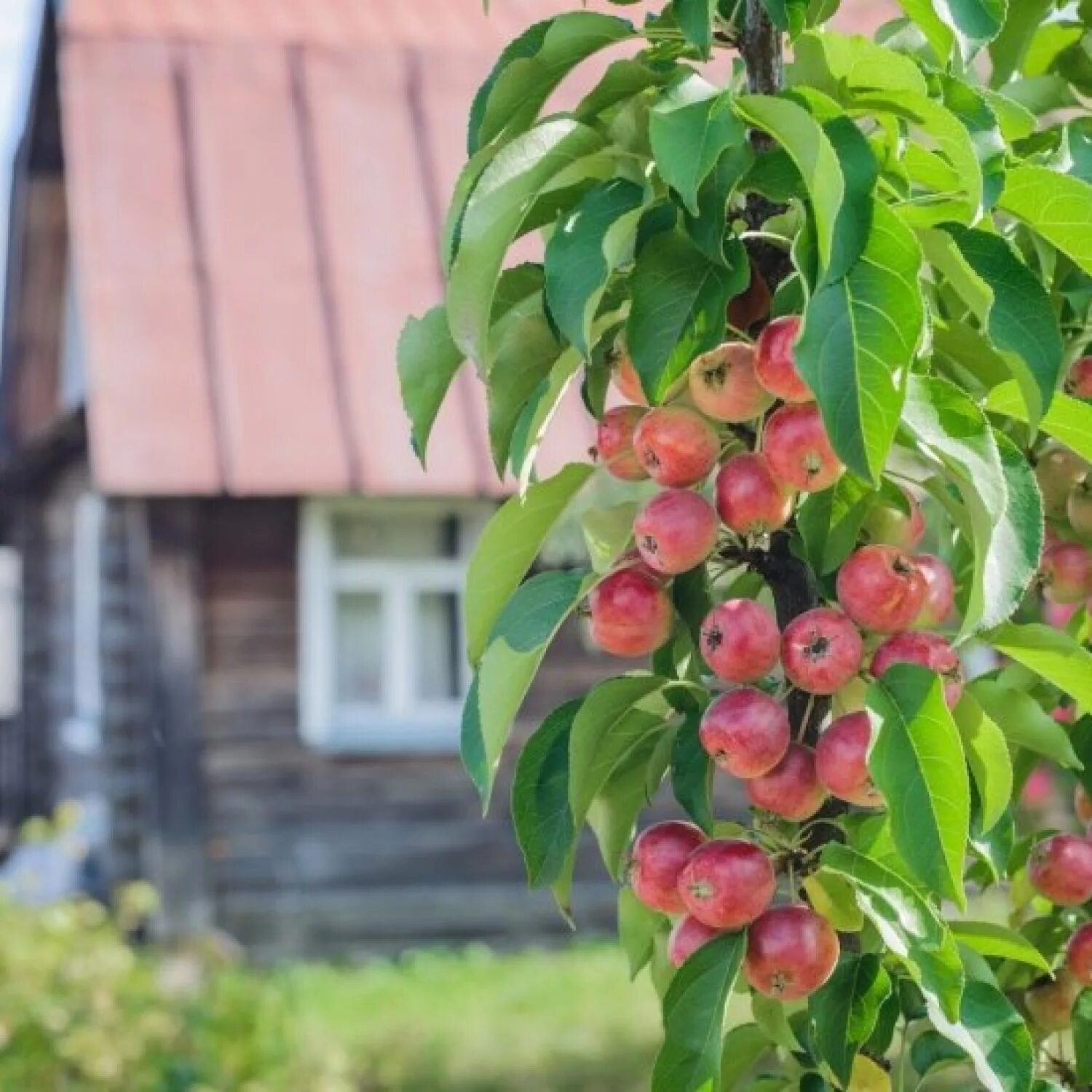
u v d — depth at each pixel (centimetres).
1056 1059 249
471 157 210
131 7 1404
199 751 1235
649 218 199
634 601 211
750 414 202
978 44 204
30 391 1980
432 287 1288
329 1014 1120
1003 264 202
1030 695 246
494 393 222
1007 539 193
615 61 204
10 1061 612
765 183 195
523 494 208
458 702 1295
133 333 1231
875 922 193
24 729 1933
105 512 1310
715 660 204
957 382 227
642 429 207
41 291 1875
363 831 1262
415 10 1470
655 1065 201
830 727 202
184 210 1295
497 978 1205
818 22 223
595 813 235
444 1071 998
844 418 179
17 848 1730
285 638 1248
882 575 201
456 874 1273
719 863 200
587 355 193
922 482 211
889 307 180
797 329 193
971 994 208
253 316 1254
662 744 226
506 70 213
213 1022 659
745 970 207
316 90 1369
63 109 1330
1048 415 210
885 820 206
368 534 1280
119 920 780
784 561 215
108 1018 631
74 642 1734
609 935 1292
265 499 1241
